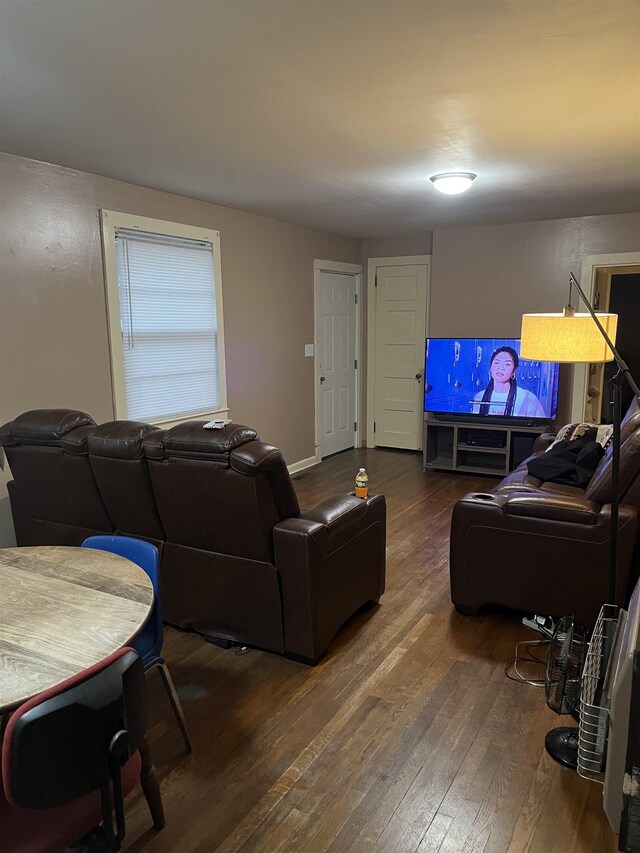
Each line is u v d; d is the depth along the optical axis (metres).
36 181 3.46
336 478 5.76
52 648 1.41
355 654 2.69
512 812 1.81
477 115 2.71
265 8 1.76
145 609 1.61
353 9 1.76
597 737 1.72
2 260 3.34
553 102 2.55
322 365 6.41
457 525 2.93
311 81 2.31
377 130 2.92
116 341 4.03
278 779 1.95
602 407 6.46
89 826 1.33
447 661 2.63
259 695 2.39
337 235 6.45
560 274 5.65
